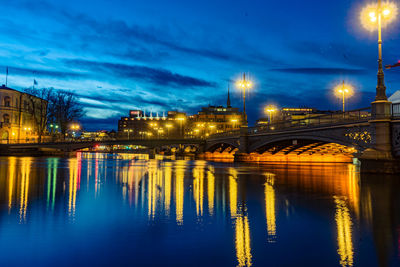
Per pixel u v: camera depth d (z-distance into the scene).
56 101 107.31
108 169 40.25
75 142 98.25
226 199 15.55
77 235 8.86
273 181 25.34
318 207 13.47
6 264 6.67
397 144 29.33
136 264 6.75
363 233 9.29
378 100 30.61
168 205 13.70
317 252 7.60
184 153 141.38
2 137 103.56
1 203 13.77
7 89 105.06
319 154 63.25
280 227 9.93
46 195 16.31
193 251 7.62
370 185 22.22
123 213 11.90
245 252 7.56
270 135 55.03
